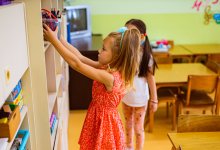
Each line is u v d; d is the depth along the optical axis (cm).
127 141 266
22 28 128
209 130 184
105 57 166
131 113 254
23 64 129
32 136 155
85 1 446
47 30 147
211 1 470
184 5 468
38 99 151
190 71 338
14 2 131
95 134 172
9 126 107
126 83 171
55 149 178
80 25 423
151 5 462
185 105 312
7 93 100
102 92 167
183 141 168
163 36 483
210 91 325
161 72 332
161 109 385
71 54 152
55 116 200
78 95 374
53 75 196
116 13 459
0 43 93
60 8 256
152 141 302
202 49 452
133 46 163
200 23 482
